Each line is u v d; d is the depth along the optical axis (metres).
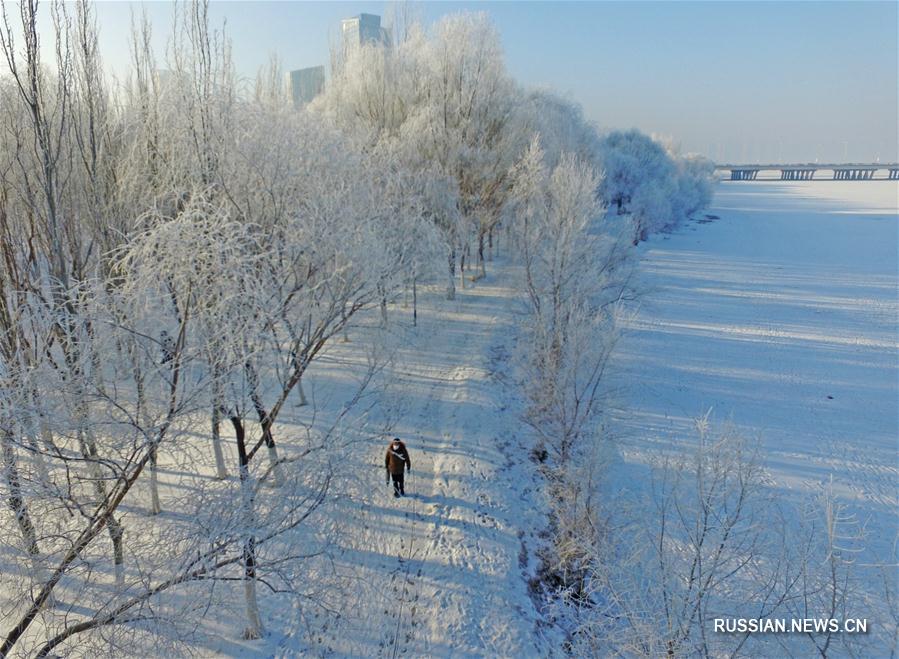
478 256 38.12
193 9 13.31
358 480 11.69
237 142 14.25
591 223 23.69
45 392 8.71
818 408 23.39
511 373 23.81
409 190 21.00
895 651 9.49
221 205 12.48
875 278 45.75
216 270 9.46
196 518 9.64
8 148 12.16
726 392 24.69
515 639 11.73
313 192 14.12
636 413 22.11
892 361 28.44
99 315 8.88
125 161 14.05
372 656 11.04
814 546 11.16
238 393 10.66
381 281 15.56
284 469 11.41
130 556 10.41
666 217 68.62
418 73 30.33
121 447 9.19
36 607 8.85
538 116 34.81
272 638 11.20
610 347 17.50
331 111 27.39
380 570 12.95
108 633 9.20
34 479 8.72
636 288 30.17
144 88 14.87
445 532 14.38
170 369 9.38
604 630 11.51
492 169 30.19
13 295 9.86
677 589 10.09
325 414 18.53
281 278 11.70
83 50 12.88
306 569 10.67
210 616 11.41
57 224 10.79
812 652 9.71
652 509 13.92
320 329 13.36
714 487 9.75
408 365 23.83
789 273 47.94
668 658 9.62
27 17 10.03
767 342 31.03
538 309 20.98
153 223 11.40
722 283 44.19
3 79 11.92
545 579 14.08
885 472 18.69
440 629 11.73
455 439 18.48
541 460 18.69
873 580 11.46
